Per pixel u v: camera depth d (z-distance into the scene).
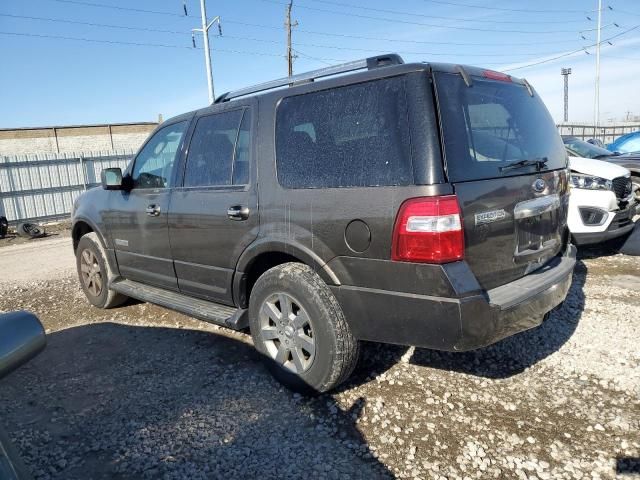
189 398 3.25
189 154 3.92
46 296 6.14
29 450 2.75
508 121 3.04
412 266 2.52
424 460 2.52
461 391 3.18
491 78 3.07
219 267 3.62
